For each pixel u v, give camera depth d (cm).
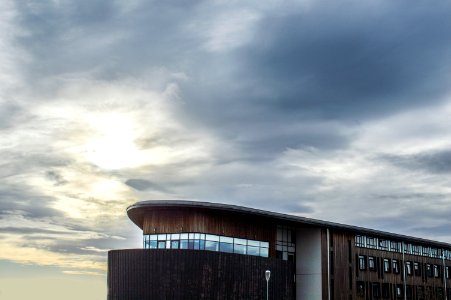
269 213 5912
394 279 7838
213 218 5647
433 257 8969
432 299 8669
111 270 5550
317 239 6581
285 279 6125
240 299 5512
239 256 5606
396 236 7838
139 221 6494
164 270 5197
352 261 7006
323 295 6378
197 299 5191
